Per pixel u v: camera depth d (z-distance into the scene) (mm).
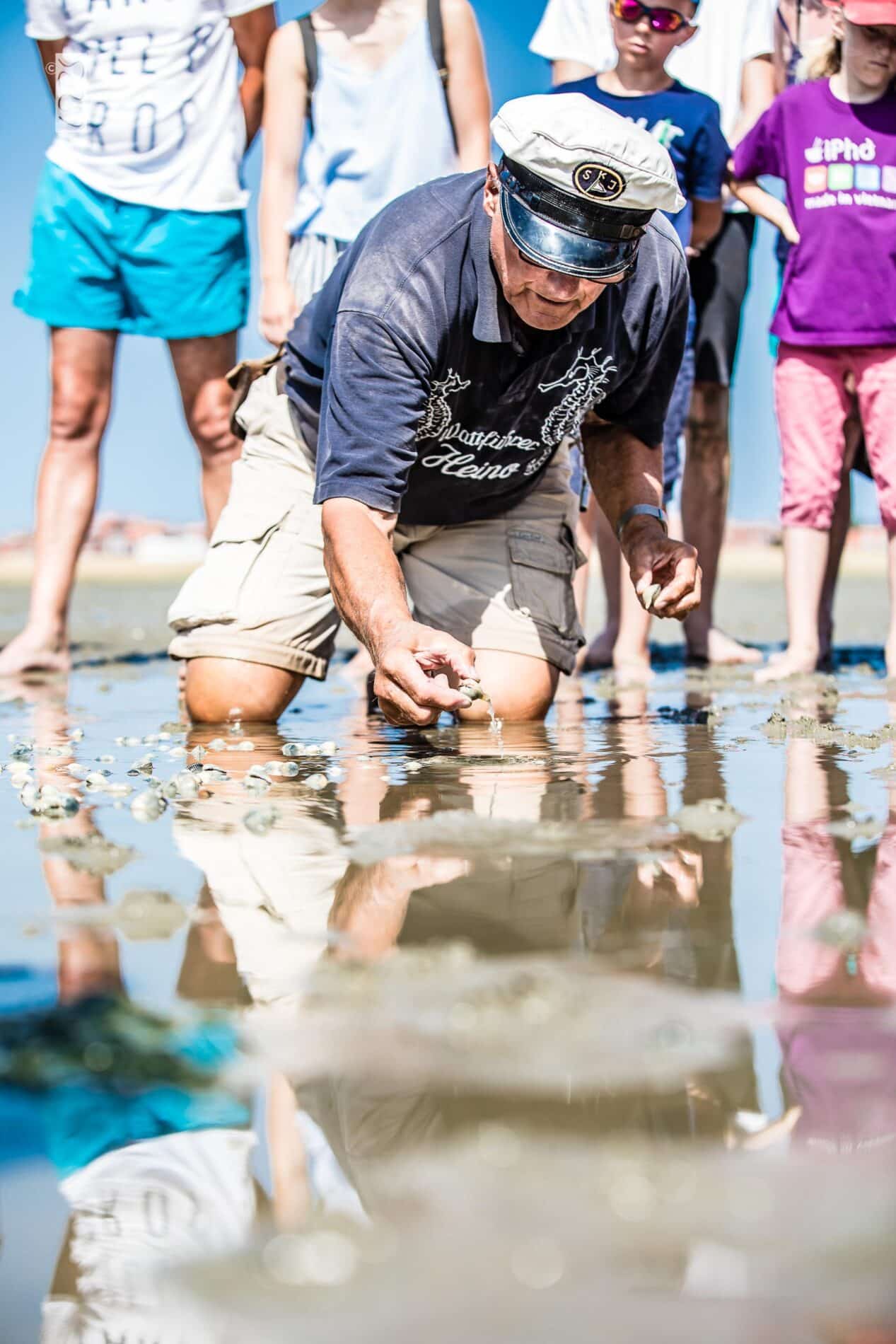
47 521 3932
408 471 2258
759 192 3742
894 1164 614
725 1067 733
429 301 2021
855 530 12984
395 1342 493
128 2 3688
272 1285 536
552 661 2504
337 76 3695
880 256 3549
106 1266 556
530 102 1833
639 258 2170
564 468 2619
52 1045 774
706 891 1134
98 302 3859
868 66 3523
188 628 2559
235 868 1238
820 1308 508
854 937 987
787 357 3705
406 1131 658
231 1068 743
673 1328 495
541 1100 691
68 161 3775
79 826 1456
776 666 3580
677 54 4387
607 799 1591
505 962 930
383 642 1857
